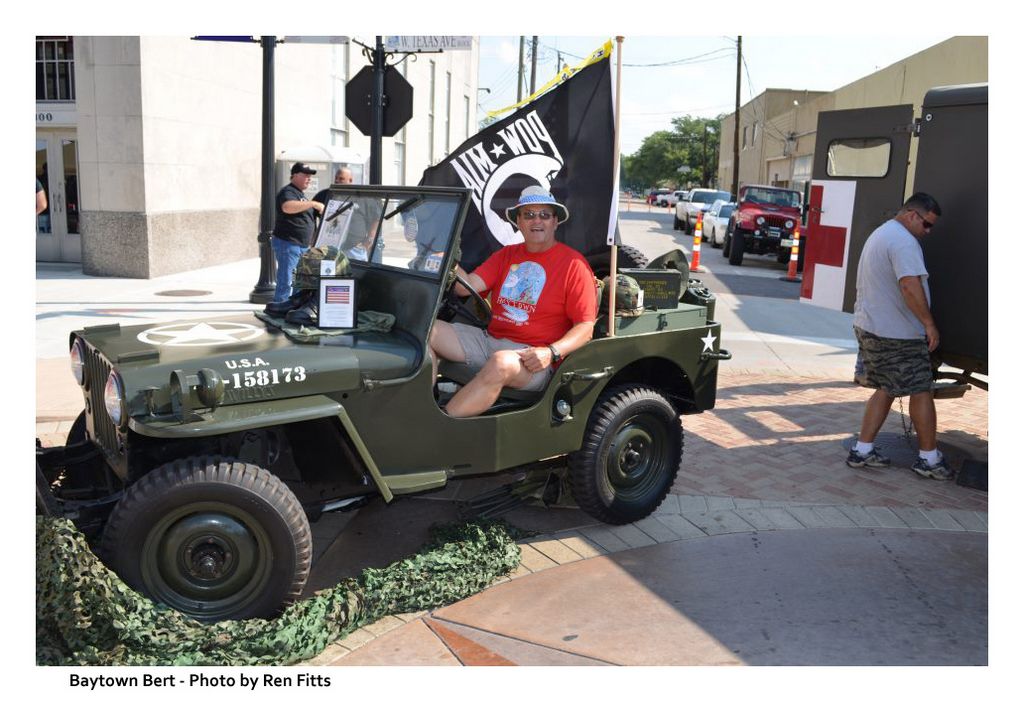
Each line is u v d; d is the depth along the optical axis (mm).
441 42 7570
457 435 3654
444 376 4078
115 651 2883
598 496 4168
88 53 11883
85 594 2855
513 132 4781
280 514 3070
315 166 16609
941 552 4121
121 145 12125
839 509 4645
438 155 28656
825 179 6414
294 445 3564
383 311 3904
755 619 3443
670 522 4422
